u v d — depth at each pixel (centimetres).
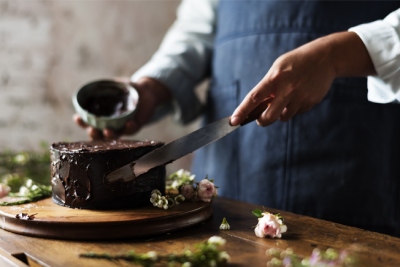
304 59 94
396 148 119
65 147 95
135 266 72
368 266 72
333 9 119
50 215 88
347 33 98
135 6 204
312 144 120
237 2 130
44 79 187
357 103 118
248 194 127
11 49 180
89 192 91
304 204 121
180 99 138
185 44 143
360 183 118
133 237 85
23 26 182
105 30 198
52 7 186
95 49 197
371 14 118
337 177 119
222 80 134
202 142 92
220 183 133
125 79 129
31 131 186
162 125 214
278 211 99
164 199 92
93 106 124
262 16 125
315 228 88
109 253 79
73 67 193
